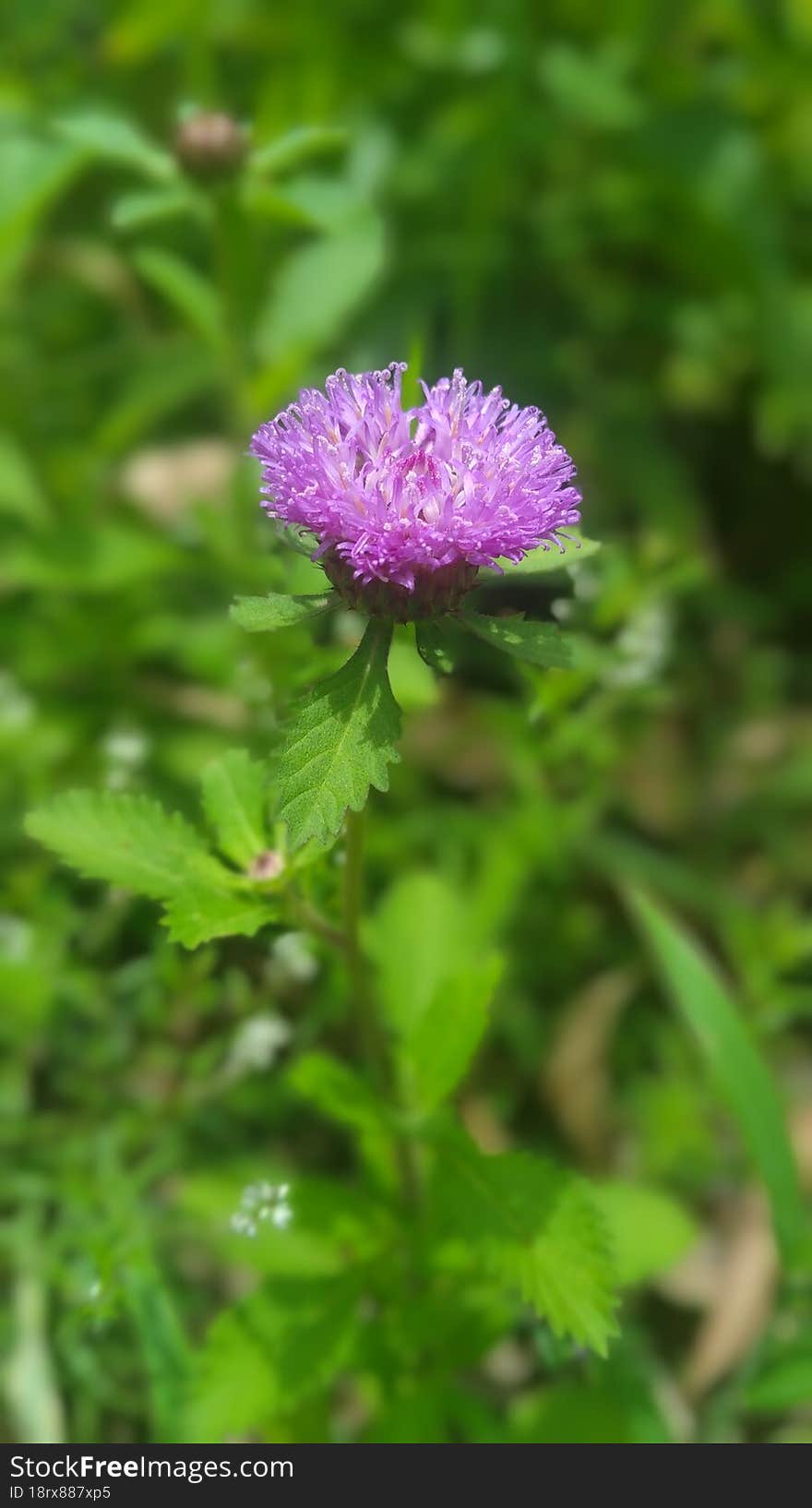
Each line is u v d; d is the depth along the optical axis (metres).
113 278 0.38
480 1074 0.29
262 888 0.19
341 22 0.39
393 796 0.31
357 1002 0.21
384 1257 0.22
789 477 0.40
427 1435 0.22
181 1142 0.26
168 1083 0.27
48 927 0.26
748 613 0.37
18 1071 0.27
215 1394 0.21
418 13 0.39
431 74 0.39
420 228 0.39
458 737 0.33
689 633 0.37
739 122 0.38
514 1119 0.29
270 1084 0.27
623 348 0.40
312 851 0.19
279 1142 0.28
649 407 0.39
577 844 0.31
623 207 0.40
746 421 0.40
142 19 0.36
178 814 0.19
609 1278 0.19
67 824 0.19
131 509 0.34
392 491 0.17
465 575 0.17
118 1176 0.24
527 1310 0.23
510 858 0.29
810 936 0.28
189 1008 0.26
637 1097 0.28
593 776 0.30
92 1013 0.26
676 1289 0.26
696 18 0.40
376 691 0.17
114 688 0.32
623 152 0.38
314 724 0.17
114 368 0.37
